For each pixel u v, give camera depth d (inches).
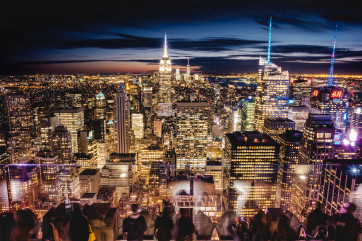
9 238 401.7
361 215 430.3
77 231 408.2
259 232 440.8
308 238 458.9
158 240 414.0
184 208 435.2
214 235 458.6
